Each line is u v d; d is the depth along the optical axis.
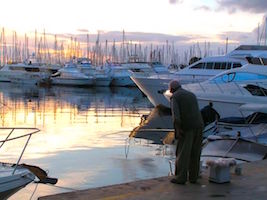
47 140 16.70
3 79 64.19
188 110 6.61
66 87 58.28
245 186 6.74
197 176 6.89
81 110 30.33
